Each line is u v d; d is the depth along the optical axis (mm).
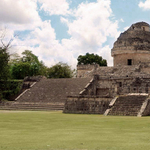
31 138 14492
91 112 35844
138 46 69938
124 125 20547
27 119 26938
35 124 21984
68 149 11461
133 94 34750
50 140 13797
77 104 37250
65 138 14438
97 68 71438
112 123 22047
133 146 12062
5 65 58625
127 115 31016
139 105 31656
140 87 45781
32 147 11883
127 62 70875
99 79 55906
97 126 20094
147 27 75562
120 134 15859
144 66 66562
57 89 57188
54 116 30953
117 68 67938
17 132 16984
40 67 99375
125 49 70562
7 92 67875
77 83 57938
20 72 88750
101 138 14383
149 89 45000
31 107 49719
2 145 12391
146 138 14320
